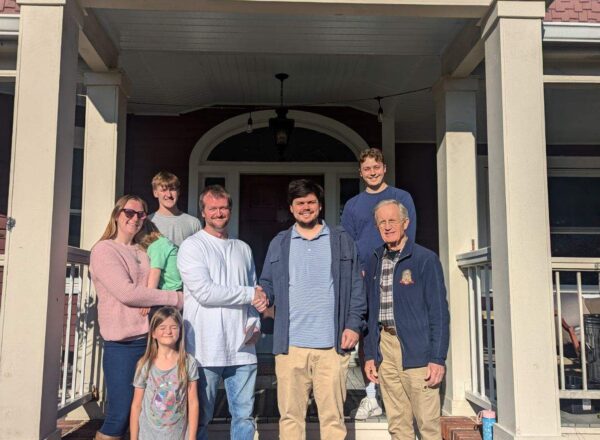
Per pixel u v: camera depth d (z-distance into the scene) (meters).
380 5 3.34
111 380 2.88
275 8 3.37
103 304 2.91
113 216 3.07
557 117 6.47
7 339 2.89
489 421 3.30
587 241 7.31
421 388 2.89
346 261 2.94
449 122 4.29
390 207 2.96
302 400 2.90
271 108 6.73
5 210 5.62
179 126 6.73
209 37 4.31
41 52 3.08
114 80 4.19
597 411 3.96
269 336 6.57
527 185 3.18
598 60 4.32
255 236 6.78
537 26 3.27
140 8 3.38
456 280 4.12
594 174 7.40
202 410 2.86
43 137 3.03
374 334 3.04
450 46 4.33
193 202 6.60
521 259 3.12
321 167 6.74
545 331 3.07
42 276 2.94
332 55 5.06
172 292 2.95
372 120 6.75
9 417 2.85
